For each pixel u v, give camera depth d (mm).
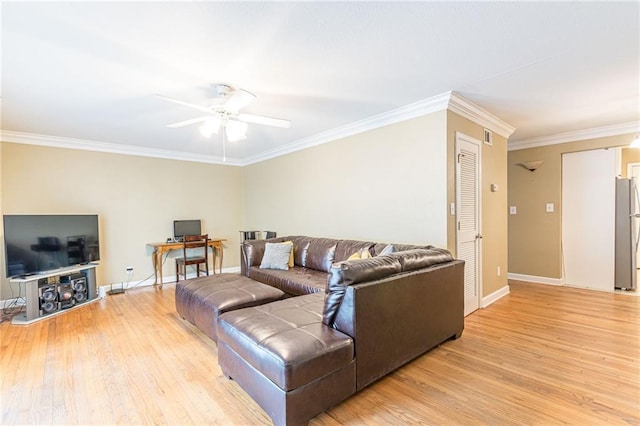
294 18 1739
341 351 1736
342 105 3191
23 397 1914
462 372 2166
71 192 4445
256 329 1837
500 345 2596
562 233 4684
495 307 3615
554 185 4688
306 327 1879
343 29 1859
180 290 3182
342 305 1871
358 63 2299
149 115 3361
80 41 1931
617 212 4254
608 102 3188
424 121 3160
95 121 3564
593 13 1729
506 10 1692
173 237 5406
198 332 2947
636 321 3123
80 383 2066
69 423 1685
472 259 3453
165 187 5352
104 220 4723
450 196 3066
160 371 2223
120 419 1714
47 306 3438
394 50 2119
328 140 4281
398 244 3160
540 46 2088
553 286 4594
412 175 3279
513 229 5094
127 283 4910
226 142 4758
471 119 3414
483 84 2711
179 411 1783
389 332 2053
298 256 4078
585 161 4457
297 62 2270
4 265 3947
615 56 2232
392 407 1798
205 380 2105
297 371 1541
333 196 4258
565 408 1758
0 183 3951
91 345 2664
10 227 3414
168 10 1641
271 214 5527
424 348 2354
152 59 2182
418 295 2285
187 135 4266
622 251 4246
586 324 3053
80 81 2500
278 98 2982
